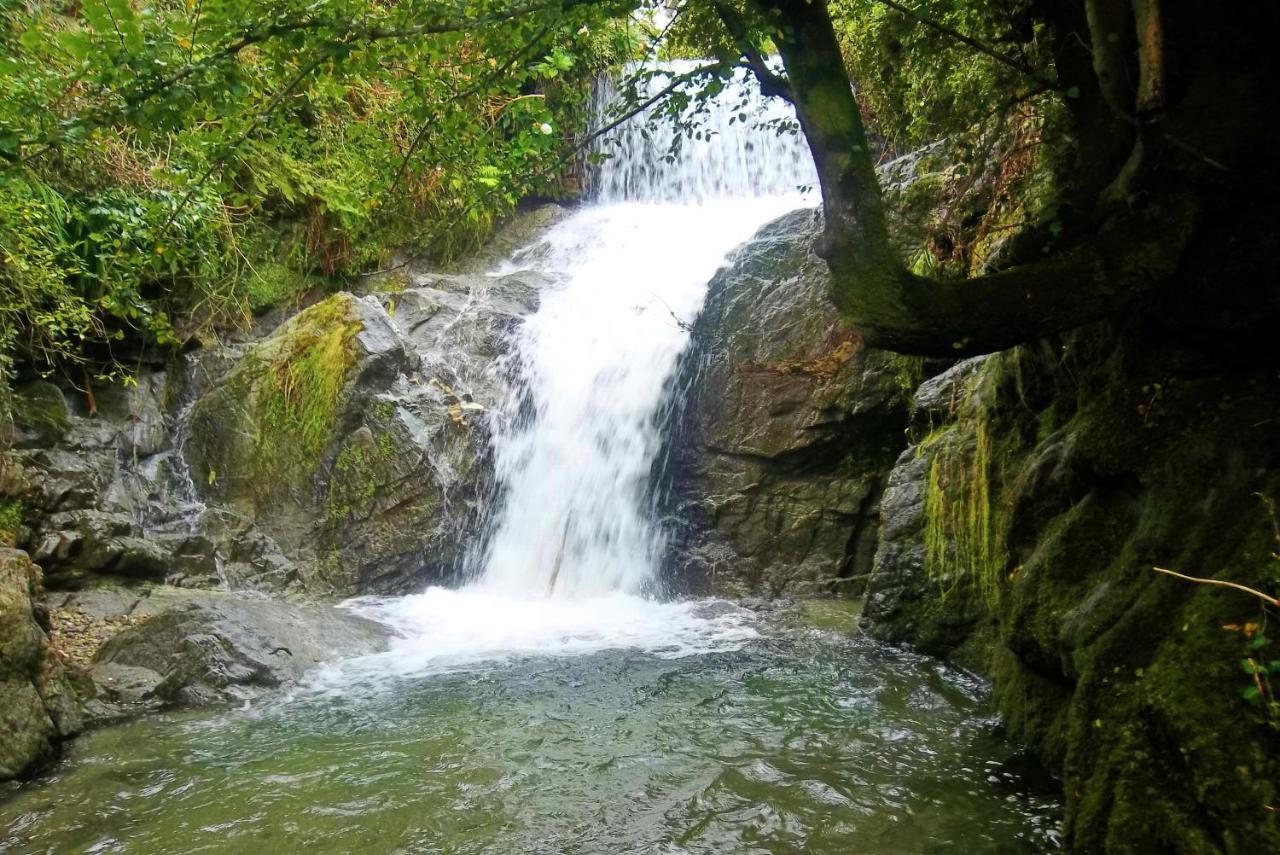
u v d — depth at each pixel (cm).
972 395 588
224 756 463
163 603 714
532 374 947
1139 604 315
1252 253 314
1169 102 321
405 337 920
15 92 350
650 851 352
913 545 621
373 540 823
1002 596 474
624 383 902
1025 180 492
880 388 763
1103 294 313
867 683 540
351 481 837
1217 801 253
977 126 541
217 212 939
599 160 464
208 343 1004
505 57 405
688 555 817
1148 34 303
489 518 877
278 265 1093
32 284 770
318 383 869
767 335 830
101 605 693
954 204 585
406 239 1146
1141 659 302
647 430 869
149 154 890
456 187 542
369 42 345
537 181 467
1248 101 311
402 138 734
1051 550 397
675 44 433
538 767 436
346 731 493
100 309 880
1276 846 238
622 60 508
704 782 412
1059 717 407
